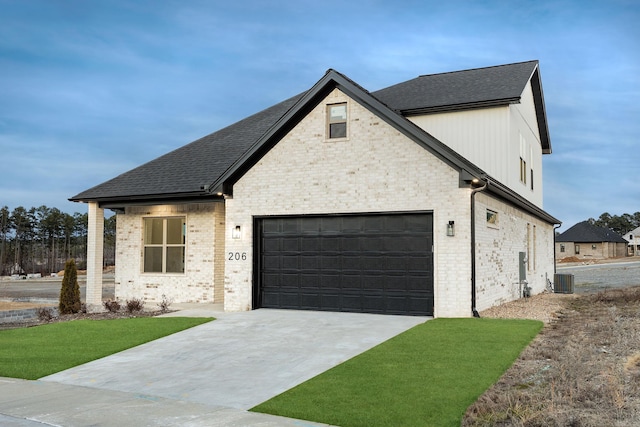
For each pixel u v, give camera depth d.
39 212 72.31
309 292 14.44
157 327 12.05
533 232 21.56
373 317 12.96
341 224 14.14
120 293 18.78
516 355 8.52
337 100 14.13
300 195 14.37
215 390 7.24
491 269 14.67
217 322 12.68
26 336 11.31
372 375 7.50
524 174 19.67
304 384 7.19
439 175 12.91
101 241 18.11
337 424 5.63
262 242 15.07
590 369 7.21
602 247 76.06
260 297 15.02
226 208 15.24
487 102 16.30
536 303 16.22
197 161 18.50
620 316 12.65
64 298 15.37
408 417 5.71
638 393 6.16
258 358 9.01
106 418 6.05
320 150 14.22
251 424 5.75
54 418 6.08
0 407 6.56
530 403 5.91
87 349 9.98
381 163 13.52
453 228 12.68
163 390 7.32
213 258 17.62
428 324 11.55
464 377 7.23
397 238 13.49
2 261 62.59
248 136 19.41
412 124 13.25
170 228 18.44
